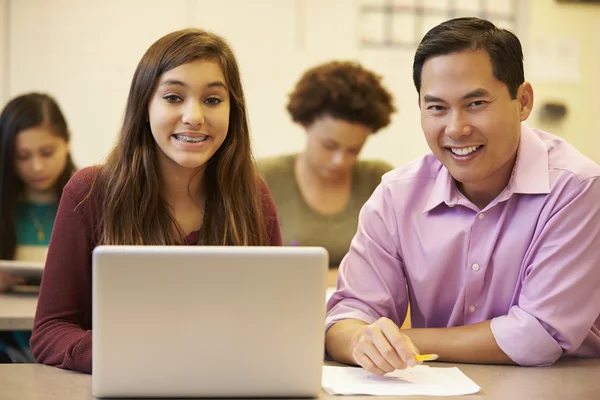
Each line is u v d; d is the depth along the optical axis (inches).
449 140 64.2
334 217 150.7
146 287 51.5
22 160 137.3
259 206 72.7
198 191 71.3
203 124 65.2
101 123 150.3
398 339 57.1
